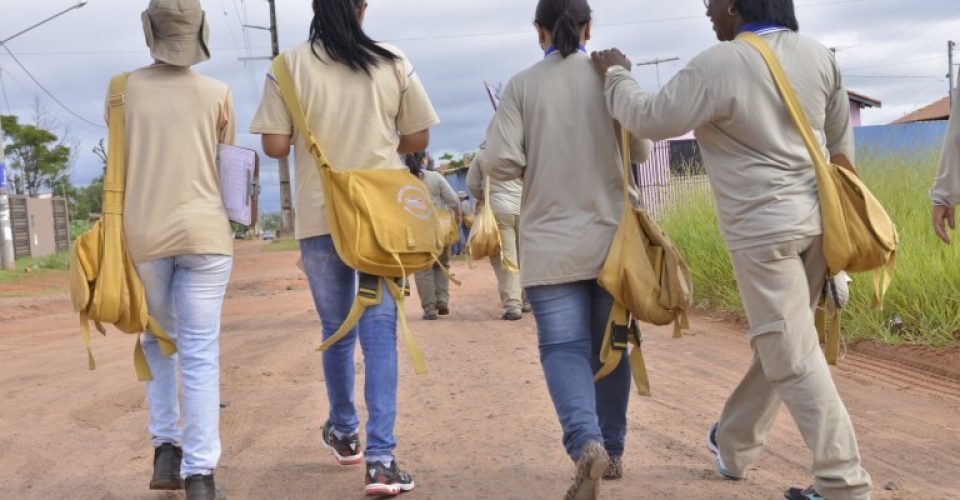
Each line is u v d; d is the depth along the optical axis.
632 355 4.06
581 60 4.13
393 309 4.44
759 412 4.22
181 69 4.20
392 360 4.39
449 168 46.88
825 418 3.63
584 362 4.01
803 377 3.65
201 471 4.10
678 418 5.59
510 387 6.61
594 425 3.83
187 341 4.15
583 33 4.18
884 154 12.53
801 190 3.67
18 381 7.61
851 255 3.63
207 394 4.14
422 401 6.29
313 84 4.35
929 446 4.86
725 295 9.83
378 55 4.43
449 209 10.60
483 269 21.39
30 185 67.56
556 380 3.94
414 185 4.41
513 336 9.14
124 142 4.14
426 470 4.76
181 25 4.14
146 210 4.10
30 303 16.78
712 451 4.52
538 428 5.45
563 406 3.88
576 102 4.06
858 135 21.28
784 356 3.66
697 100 3.66
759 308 3.71
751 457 4.34
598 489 3.77
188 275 4.17
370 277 4.36
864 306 7.74
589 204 4.03
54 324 12.73
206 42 4.22
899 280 7.62
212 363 4.19
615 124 4.08
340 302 4.57
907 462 4.60
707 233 10.87
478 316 11.12
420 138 4.59
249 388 6.93
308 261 4.51
